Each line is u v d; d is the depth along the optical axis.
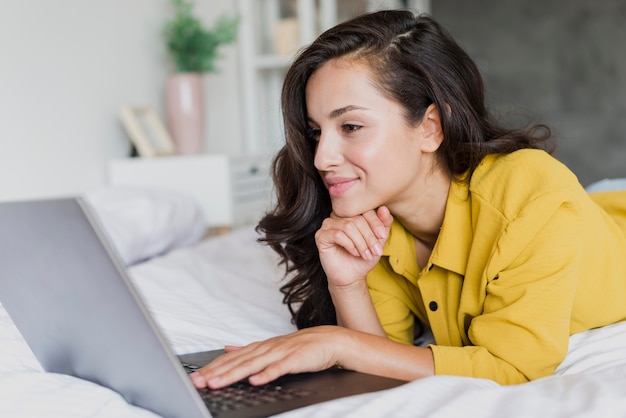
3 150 2.64
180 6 3.54
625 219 1.43
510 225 1.04
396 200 1.17
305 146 1.23
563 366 1.05
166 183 3.09
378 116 1.08
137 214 2.34
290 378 0.90
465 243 1.15
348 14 4.11
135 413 0.79
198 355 1.08
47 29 2.87
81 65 3.05
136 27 3.41
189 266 1.92
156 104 3.54
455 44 1.20
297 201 1.28
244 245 2.31
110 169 3.12
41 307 0.84
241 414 0.77
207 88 3.99
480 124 1.21
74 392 0.83
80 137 3.02
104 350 0.80
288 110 1.20
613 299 1.19
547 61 5.19
